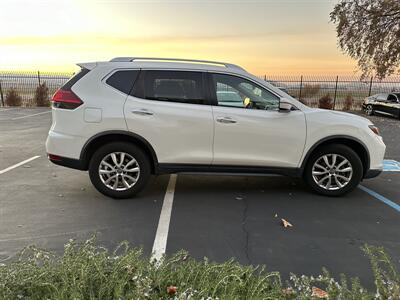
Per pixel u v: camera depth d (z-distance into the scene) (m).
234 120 5.48
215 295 2.45
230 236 4.42
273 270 3.66
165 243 4.21
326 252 4.05
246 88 5.62
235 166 5.62
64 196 5.73
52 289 2.45
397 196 6.07
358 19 22.94
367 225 4.84
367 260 3.88
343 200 5.79
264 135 5.56
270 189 6.26
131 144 5.49
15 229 4.51
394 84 27.09
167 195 5.85
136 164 5.52
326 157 5.81
